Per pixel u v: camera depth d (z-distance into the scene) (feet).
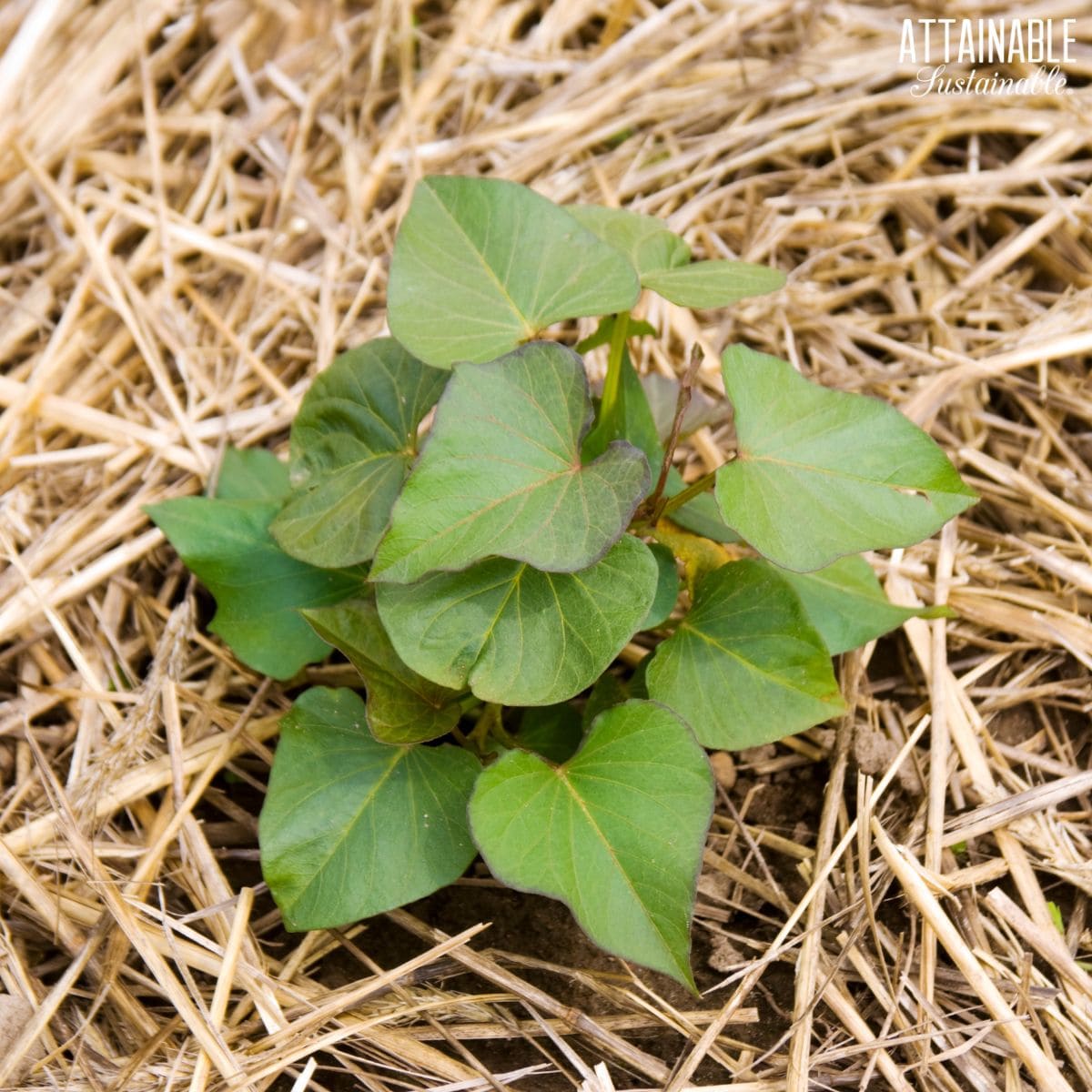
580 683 3.02
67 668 3.45
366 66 4.03
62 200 3.80
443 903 3.26
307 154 3.94
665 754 3.04
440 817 3.12
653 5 4.13
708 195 3.87
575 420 3.04
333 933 3.21
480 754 3.25
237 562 3.32
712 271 3.20
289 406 3.65
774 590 3.17
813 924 3.16
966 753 3.32
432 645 3.03
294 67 4.02
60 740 3.39
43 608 3.41
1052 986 3.16
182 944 3.17
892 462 3.06
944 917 3.15
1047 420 3.61
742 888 3.27
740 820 3.29
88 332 3.73
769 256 3.84
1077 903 3.23
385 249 3.84
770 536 3.01
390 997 3.15
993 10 3.98
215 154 3.93
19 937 3.22
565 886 2.97
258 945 3.20
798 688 3.14
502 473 3.00
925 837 3.24
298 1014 3.12
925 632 3.41
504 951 3.20
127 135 3.95
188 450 3.62
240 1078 3.05
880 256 3.82
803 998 3.12
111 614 3.48
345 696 3.18
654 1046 3.14
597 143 3.96
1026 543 3.47
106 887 3.15
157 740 3.36
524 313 3.15
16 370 3.69
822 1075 3.10
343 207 3.90
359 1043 3.13
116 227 3.83
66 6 3.96
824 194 3.86
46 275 3.77
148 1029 3.13
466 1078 3.10
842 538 3.02
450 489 2.97
